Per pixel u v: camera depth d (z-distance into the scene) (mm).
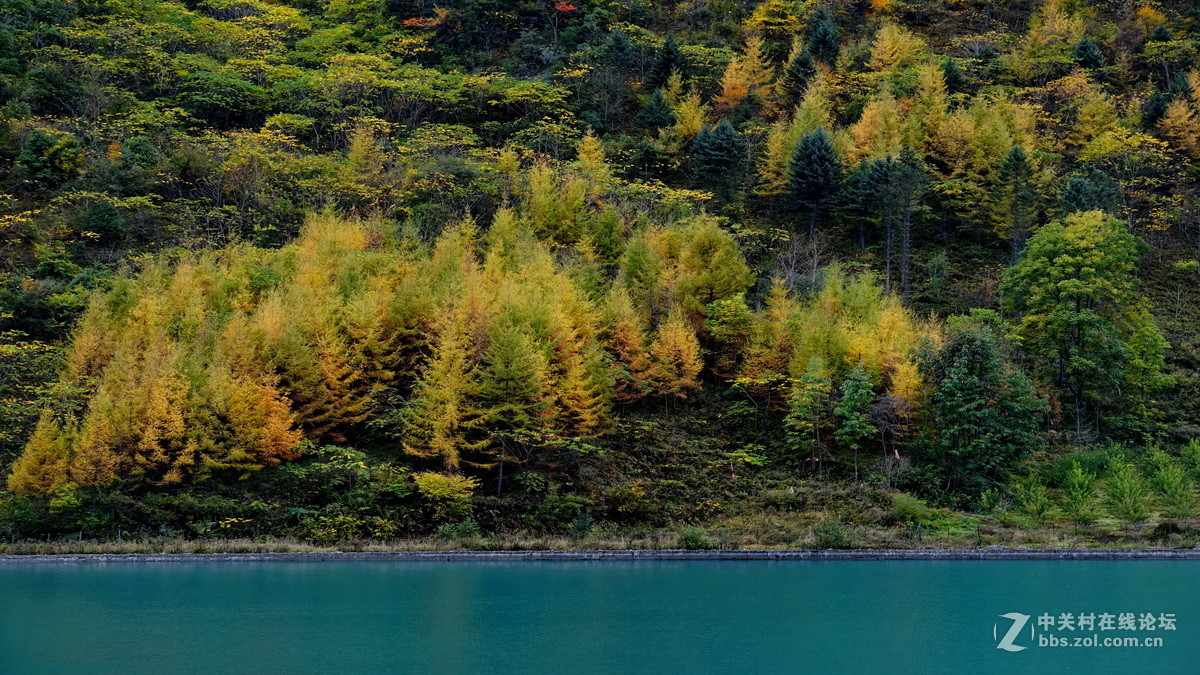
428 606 29344
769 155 77375
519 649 24297
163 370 42688
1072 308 53594
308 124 82312
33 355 49406
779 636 25781
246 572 35438
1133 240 56250
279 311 47344
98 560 37562
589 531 41938
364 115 84875
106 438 40844
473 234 62812
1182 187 76812
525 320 47875
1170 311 64750
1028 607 29188
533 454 45750
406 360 50000
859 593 31594
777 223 75438
